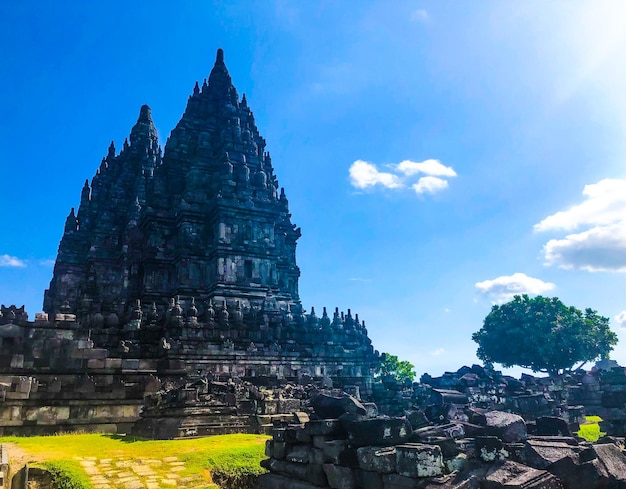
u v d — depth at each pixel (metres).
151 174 71.19
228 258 50.28
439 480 9.64
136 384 28.00
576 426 23.23
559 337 68.56
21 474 13.49
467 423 12.22
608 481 9.59
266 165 63.56
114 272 64.00
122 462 15.60
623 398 27.03
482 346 75.50
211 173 56.56
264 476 13.56
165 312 42.28
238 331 42.09
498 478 9.59
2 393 24.59
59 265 68.44
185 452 16.78
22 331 28.75
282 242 61.78
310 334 45.22
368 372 46.34
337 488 11.06
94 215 72.69
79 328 30.30
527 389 35.25
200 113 62.47
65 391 26.17
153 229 55.28
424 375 48.47
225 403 23.58
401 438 10.88
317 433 12.03
